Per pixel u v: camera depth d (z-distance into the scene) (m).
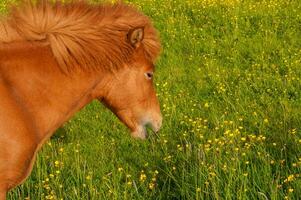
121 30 8.46
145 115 9.04
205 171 11.03
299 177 10.75
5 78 8.02
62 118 8.55
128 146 13.95
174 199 11.07
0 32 8.23
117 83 8.65
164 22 25.59
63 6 8.38
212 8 27.05
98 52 8.31
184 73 19.66
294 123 14.25
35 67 8.20
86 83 8.47
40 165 12.11
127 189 11.20
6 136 7.98
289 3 27.56
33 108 8.23
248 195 10.41
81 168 12.27
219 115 15.44
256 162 11.52
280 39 23.03
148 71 8.84
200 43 22.75
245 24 24.86
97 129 15.08
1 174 8.16
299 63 19.70
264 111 15.77
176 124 14.98
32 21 8.25
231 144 12.37
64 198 10.85
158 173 12.00
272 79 18.38
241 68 20.19
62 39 8.17
